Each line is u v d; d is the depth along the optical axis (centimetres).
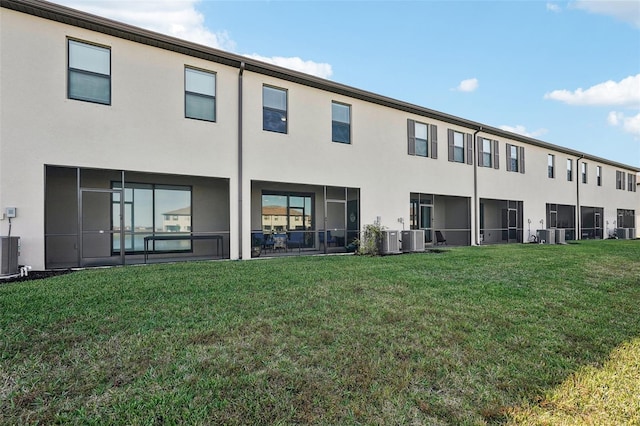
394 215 1232
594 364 292
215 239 1098
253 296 485
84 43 751
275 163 988
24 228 677
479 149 1515
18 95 678
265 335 340
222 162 906
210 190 1123
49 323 360
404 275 662
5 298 450
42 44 702
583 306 466
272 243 1169
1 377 253
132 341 319
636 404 231
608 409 226
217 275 636
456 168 1427
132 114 794
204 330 348
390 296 498
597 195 2161
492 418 215
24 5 670
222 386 244
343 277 632
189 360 284
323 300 469
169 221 1062
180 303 443
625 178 2448
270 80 987
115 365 273
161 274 643
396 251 1104
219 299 466
